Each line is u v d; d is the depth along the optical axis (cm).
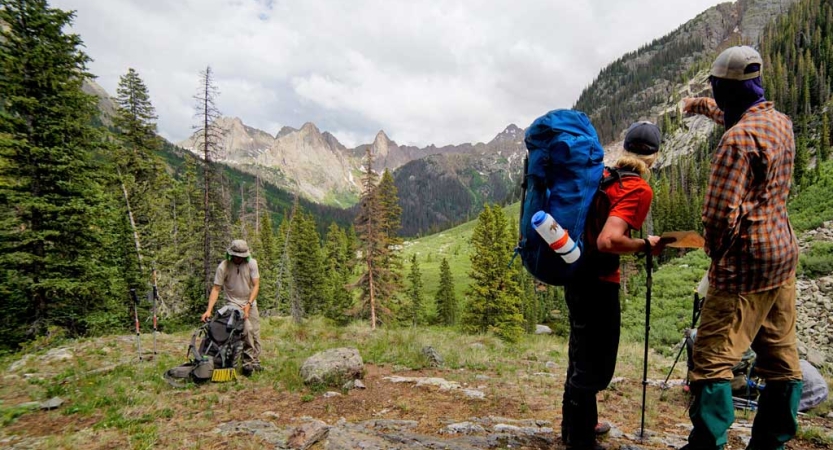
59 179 1510
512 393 577
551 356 1035
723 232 216
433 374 719
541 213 224
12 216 1452
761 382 517
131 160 2614
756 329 233
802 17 12238
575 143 234
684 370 860
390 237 3475
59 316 1545
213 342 633
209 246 2830
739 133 212
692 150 11238
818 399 516
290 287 4881
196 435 400
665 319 2384
